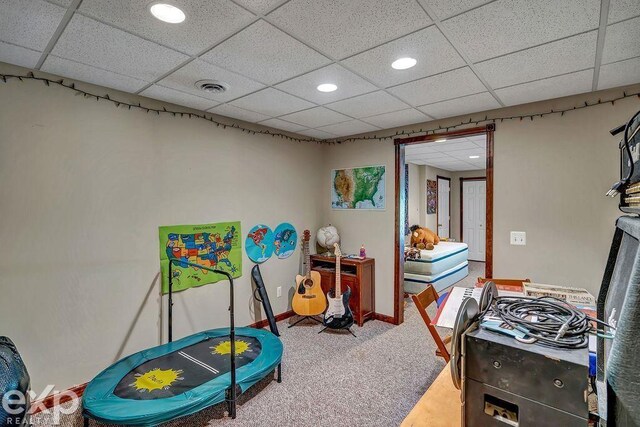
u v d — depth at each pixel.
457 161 6.38
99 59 1.96
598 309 1.06
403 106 2.84
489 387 0.83
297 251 4.06
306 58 1.94
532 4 1.41
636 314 0.62
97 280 2.41
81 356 2.34
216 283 3.18
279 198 3.81
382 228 3.84
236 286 3.36
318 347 3.12
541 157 2.70
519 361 0.79
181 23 1.57
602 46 1.78
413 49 1.83
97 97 2.39
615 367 0.65
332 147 4.29
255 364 2.31
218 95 2.60
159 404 1.82
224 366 2.27
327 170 4.35
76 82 2.29
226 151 3.25
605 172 2.44
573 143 2.57
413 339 3.31
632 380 0.62
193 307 2.99
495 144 2.92
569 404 0.74
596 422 0.87
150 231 2.70
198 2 1.40
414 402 2.26
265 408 2.19
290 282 3.98
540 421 0.77
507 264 2.85
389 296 3.79
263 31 1.64
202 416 2.11
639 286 0.62
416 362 2.82
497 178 2.90
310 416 2.11
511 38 1.70
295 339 3.31
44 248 2.17
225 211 3.25
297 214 4.05
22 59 1.96
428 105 2.83
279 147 3.81
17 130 2.06
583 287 2.54
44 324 2.18
